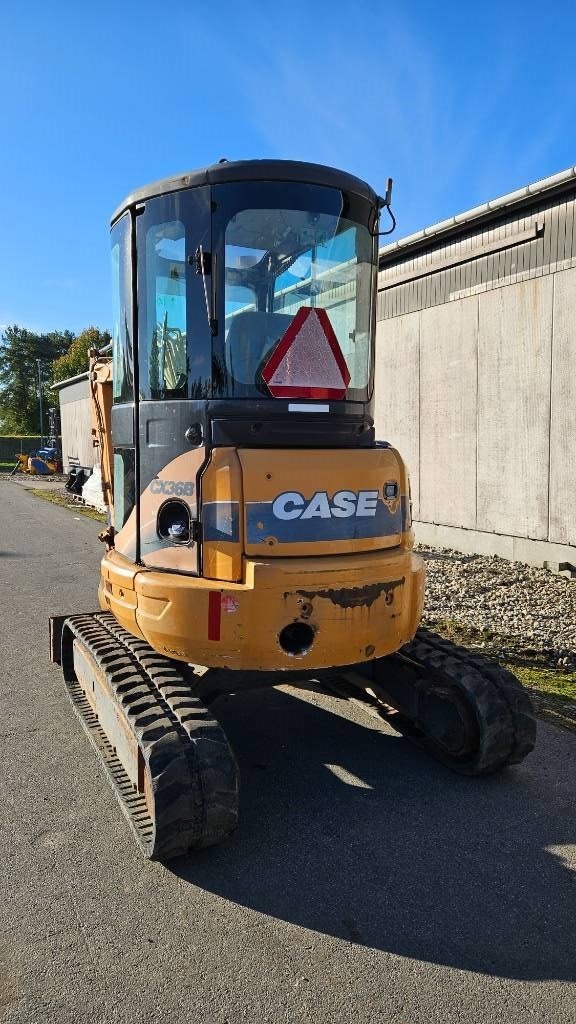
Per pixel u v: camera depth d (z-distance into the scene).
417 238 10.20
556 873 3.12
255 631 3.22
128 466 3.88
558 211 8.36
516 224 8.93
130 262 3.73
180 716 3.25
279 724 4.75
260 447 3.40
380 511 3.59
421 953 2.63
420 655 4.14
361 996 2.43
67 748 4.34
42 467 34.41
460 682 3.86
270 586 3.20
